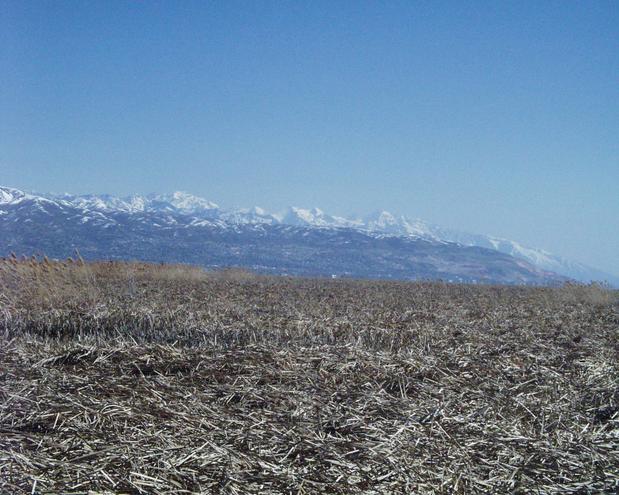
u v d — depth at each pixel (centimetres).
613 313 2130
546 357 1245
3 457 641
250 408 867
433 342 1365
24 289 1916
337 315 1752
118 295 2006
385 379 1020
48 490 585
